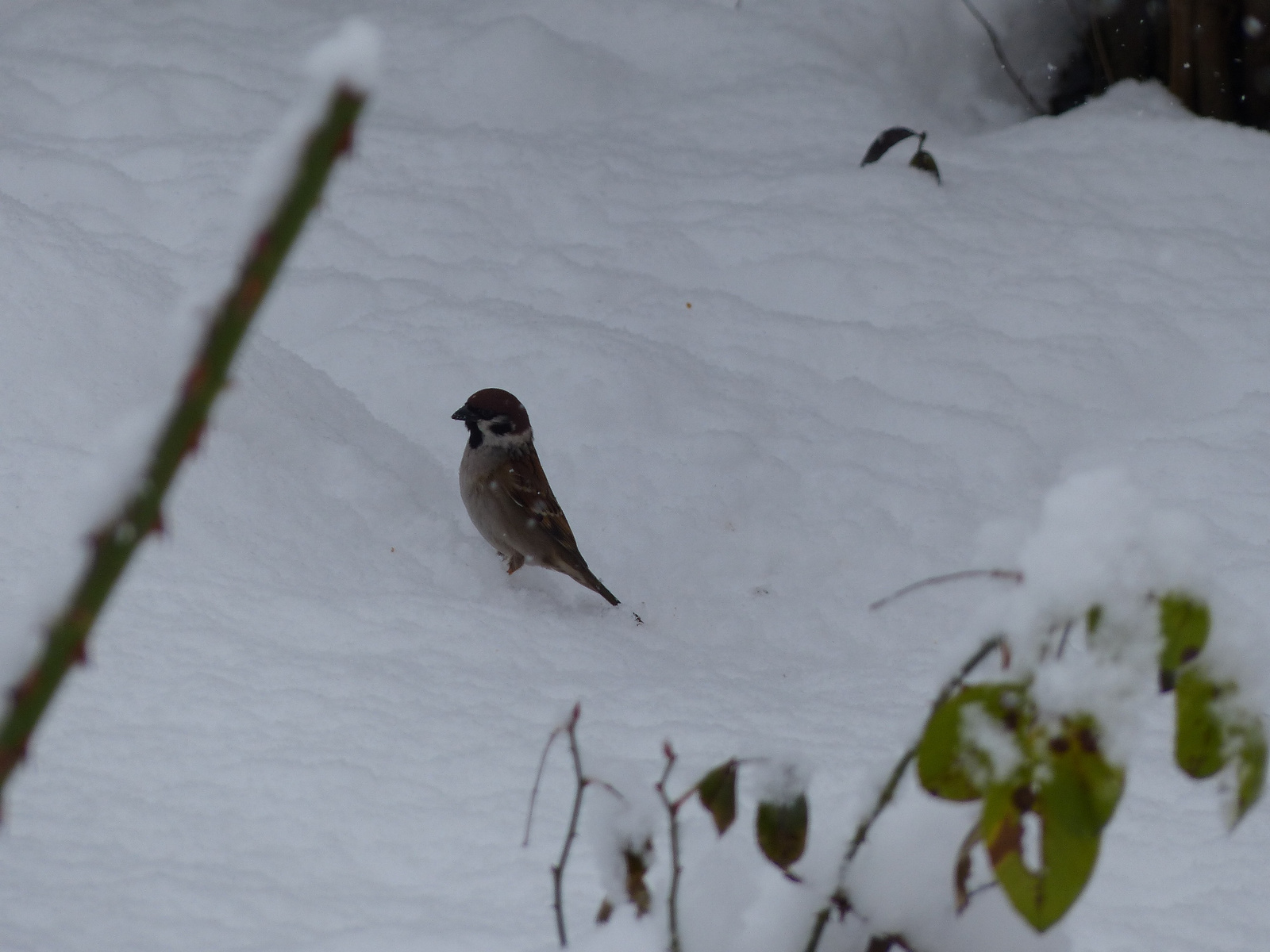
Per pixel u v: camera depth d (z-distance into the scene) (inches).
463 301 559.8
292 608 324.2
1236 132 717.9
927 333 561.3
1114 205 661.9
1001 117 842.2
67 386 379.2
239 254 44.9
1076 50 857.5
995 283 592.4
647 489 466.0
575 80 754.8
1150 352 548.4
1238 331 561.6
